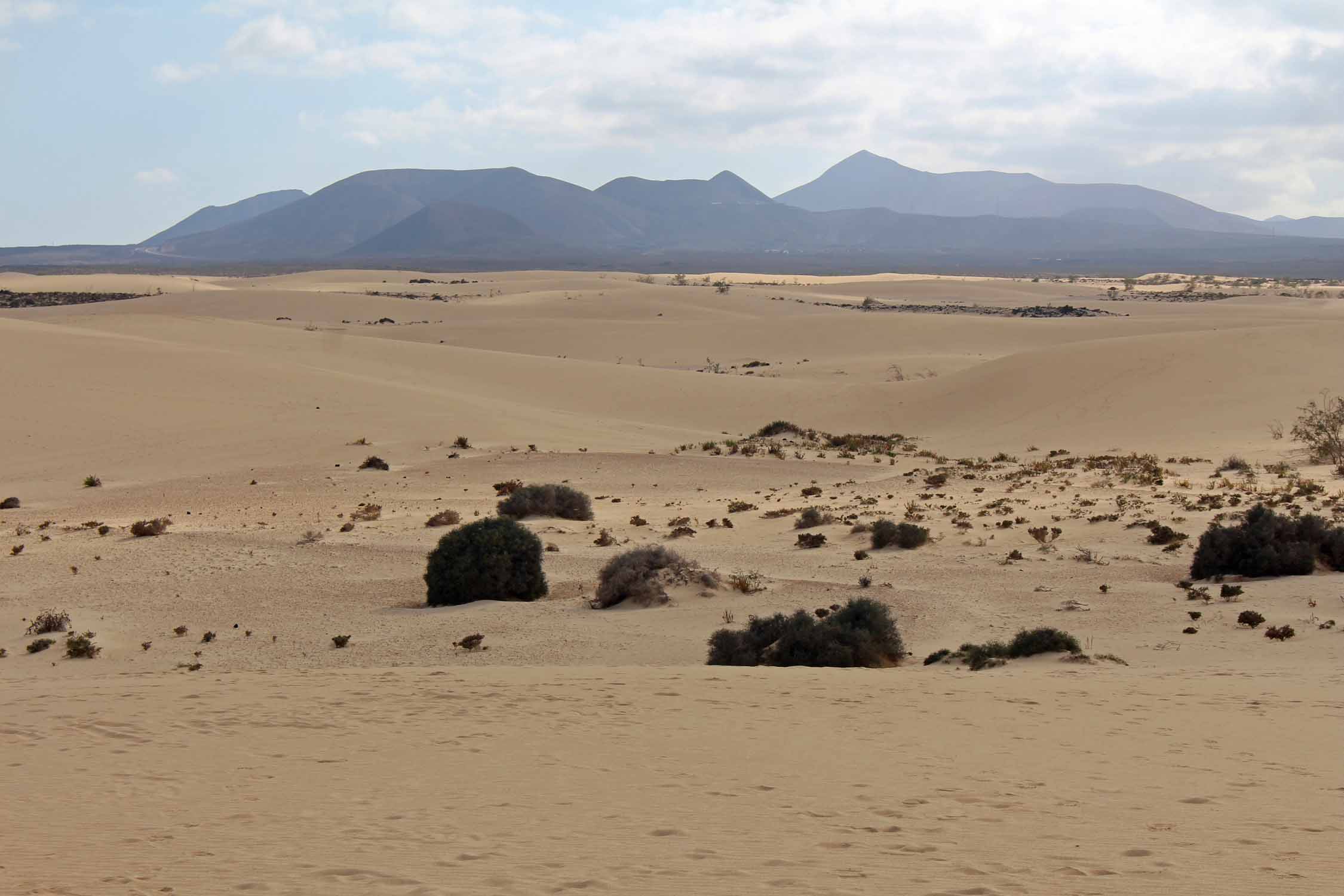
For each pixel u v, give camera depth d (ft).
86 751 34.76
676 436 210.18
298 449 177.88
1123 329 372.99
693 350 372.38
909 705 41.78
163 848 23.75
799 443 198.80
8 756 34.19
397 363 263.90
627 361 359.46
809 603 78.02
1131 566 88.22
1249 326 356.59
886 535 101.09
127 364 217.97
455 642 70.08
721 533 113.09
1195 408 199.31
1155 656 59.00
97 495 148.36
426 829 25.38
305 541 110.93
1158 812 26.91
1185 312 486.38
